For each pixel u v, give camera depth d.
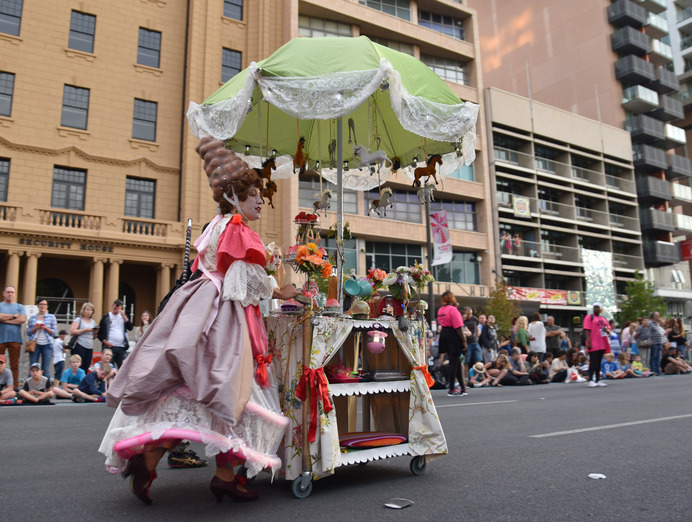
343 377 3.51
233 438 2.80
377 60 3.76
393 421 3.99
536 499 3.13
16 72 21.19
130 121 22.95
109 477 3.74
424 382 3.86
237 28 25.42
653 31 49.19
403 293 3.92
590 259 38.50
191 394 2.75
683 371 19.28
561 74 48.16
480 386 13.60
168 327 2.94
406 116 3.81
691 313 47.31
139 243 21.52
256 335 3.09
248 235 3.12
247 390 2.84
